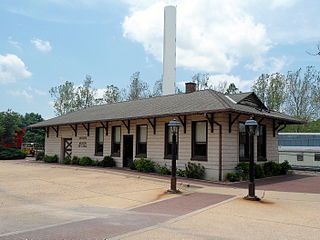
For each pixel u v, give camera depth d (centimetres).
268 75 3447
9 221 713
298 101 3453
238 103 1714
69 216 773
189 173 1570
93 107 2809
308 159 2278
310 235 635
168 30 2836
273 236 625
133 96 4353
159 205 927
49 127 2722
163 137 1777
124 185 1305
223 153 1510
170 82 2797
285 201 1003
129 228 662
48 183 1352
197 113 1484
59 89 4544
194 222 723
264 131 1872
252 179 1021
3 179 1483
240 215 802
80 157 2348
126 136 2030
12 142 3412
